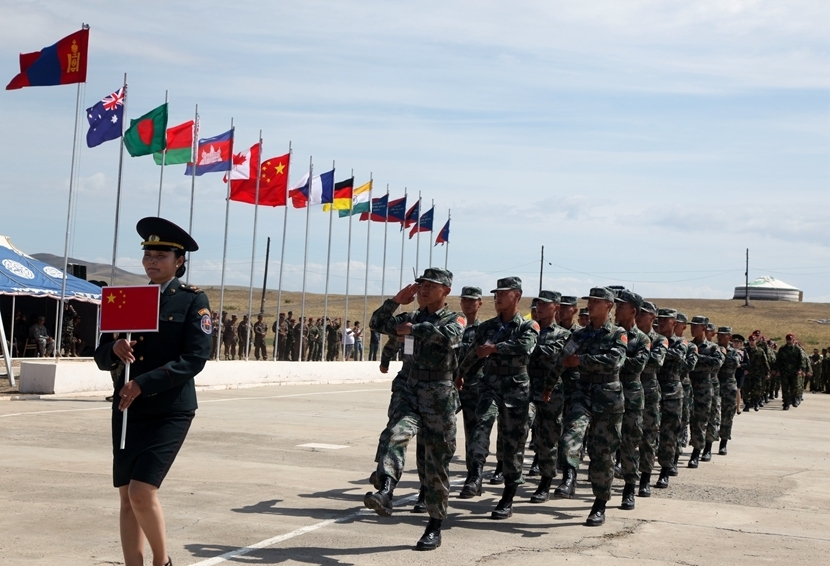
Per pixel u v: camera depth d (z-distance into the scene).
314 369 32.22
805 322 111.19
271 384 29.89
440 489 7.98
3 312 33.72
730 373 16.62
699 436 14.62
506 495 9.69
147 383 5.67
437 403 8.02
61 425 16.12
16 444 13.66
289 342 41.47
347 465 12.85
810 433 21.67
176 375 5.75
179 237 6.11
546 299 11.39
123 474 5.87
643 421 11.52
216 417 18.92
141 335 5.95
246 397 24.66
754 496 11.78
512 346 9.81
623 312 10.67
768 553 8.41
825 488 12.71
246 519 8.92
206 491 10.36
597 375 9.59
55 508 9.04
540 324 11.45
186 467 12.09
